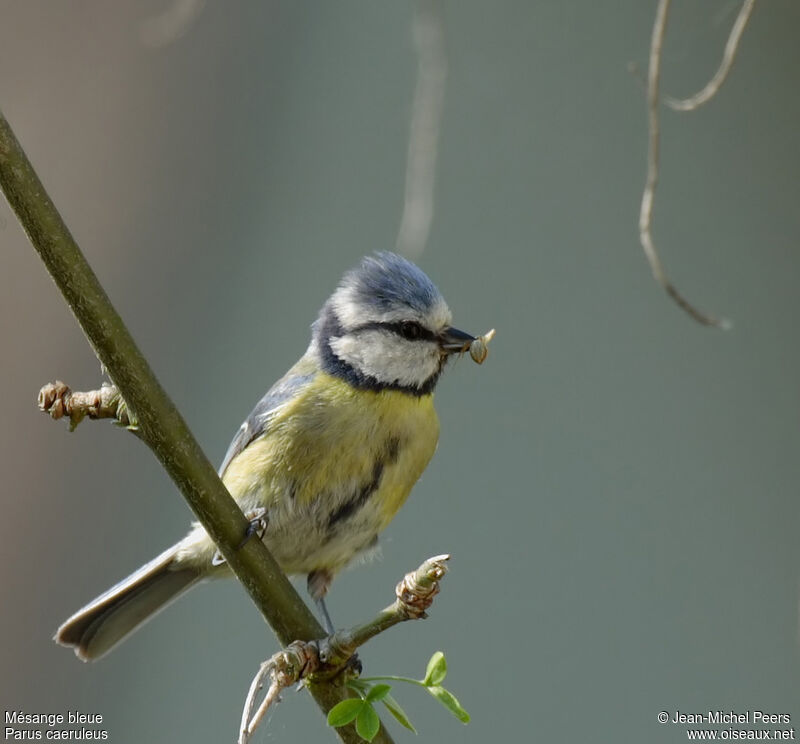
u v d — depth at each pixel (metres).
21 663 11.04
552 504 12.02
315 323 7.47
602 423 12.25
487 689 11.45
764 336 12.41
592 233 12.80
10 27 12.51
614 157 12.98
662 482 12.07
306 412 6.91
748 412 12.23
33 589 11.25
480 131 13.02
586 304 12.61
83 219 12.23
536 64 13.20
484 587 11.77
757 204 12.80
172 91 12.84
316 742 11.18
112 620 7.20
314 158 12.97
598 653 11.53
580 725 11.28
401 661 11.61
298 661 4.62
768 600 11.61
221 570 7.20
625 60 13.09
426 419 7.29
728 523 11.85
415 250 8.85
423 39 8.94
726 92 12.95
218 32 13.09
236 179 12.87
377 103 12.98
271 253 12.72
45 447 11.53
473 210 12.84
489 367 12.45
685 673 11.38
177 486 4.83
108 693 11.41
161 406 4.73
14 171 4.49
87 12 12.69
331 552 7.14
